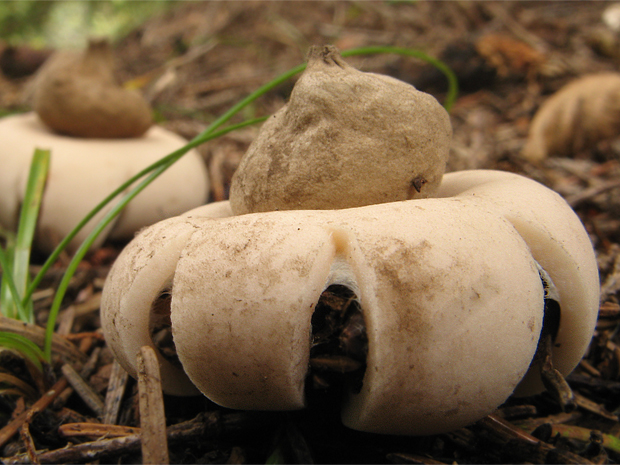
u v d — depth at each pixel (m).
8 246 0.15
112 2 0.48
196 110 0.25
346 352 0.08
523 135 0.20
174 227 0.07
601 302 0.10
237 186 0.08
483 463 0.08
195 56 0.27
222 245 0.06
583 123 0.18
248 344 0.06
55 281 0.14
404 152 0.07
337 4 0.32
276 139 0.07
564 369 0.08
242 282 0.06
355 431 0.08
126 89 0.16
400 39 0.28
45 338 0.10
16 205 0.15
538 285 0.06
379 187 0.07
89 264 0.15
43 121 0.16
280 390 0.06
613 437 0.08
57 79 0.15
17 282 0.11
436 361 0.06
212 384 0.06
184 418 0.09
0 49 0.34
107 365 0.10
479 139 0.19
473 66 0.23
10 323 0.09
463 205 0.06
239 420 0.08
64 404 0.09
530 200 0.07
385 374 0.06
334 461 0.08
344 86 0.07
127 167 0.15
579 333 0.07
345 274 0.06
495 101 0.23
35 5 0.49
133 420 0.09
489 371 0.06
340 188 0.07
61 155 0.15
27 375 0.09
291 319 0.06
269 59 0.29
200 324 0.06
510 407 0.08
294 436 0.08
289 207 0.07
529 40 0.25
